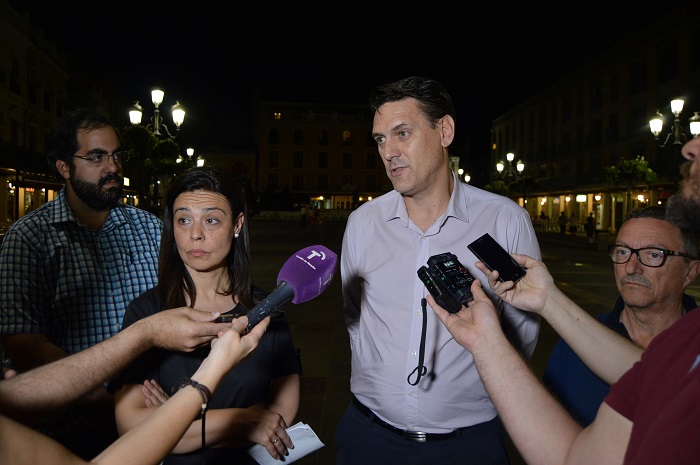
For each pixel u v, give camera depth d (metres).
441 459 2.15
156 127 14.25
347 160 67.19
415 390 2.16
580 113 41.22
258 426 1.87
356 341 2.43
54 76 31.80
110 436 2.22
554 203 45.50
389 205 2.42
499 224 2.31
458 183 2.39
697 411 0.81
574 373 2.16
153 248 2.58
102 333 2.39
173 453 1.88
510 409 1.24
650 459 0.82
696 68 27.98
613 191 35.44
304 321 7.72
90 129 2.36
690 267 2.10
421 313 2.21
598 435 1.06
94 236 2.45
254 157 67.44
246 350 1.33
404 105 2.18
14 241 2.22
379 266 2.33
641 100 33.12
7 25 24.78
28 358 2.13
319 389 4.90
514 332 2.27
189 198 1.97
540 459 1.18
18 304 2.16
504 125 56.75
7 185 24.38
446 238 2.28
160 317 1.49
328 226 43.41
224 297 2.14
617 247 2.18
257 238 27.44
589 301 9.97
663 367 0.95
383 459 2.22
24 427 0.99
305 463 3.57
